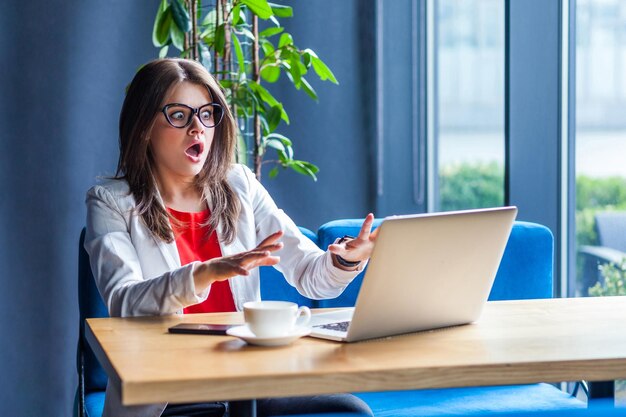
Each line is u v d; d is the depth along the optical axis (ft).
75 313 12.21
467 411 7.08
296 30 13.16
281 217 7.50
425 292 5.28
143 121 6.75
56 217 12.05
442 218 5.16
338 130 13.39
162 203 6.78
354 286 8.41
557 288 10.37
